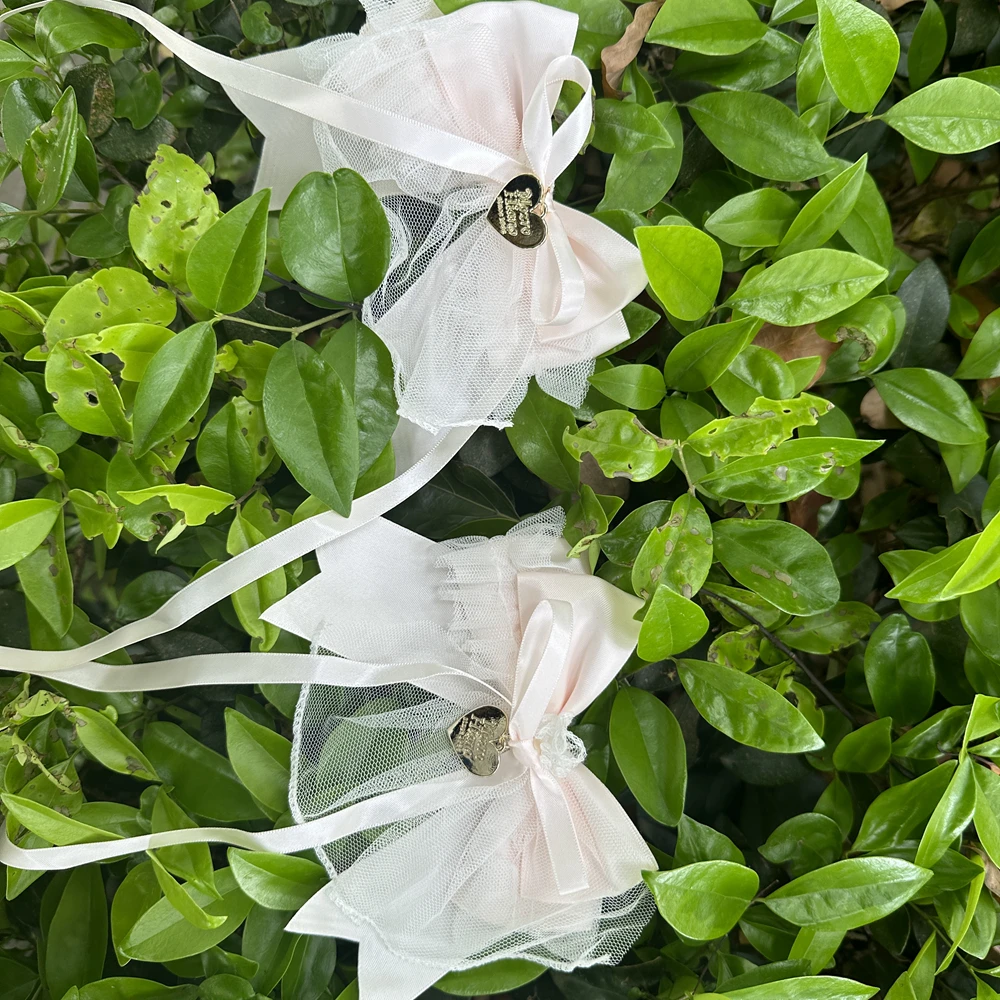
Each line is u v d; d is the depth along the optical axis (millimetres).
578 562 376
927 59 387
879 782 390
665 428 366
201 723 396
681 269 349
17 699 354
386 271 347
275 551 352
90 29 360
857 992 349
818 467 352
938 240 415
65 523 398
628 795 410
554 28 344
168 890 343
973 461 372
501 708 375
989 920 366
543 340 357
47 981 368
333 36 353
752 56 371
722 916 354
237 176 402
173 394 342
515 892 372
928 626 395
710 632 399
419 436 369
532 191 352
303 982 378
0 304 346
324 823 361
